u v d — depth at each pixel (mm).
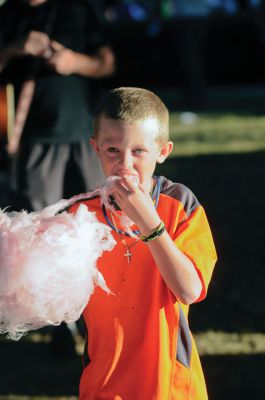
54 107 13656
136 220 6961
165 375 7336
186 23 41062
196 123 37625
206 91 46656
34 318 6863
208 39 50500
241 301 16188
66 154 13758
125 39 49531
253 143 31969
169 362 7379
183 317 7562
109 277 7492
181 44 41688
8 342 14820
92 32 14141
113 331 7422
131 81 49906
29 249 6750
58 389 12758
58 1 13992
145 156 7293
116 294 7453
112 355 7391
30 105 13664
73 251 6793
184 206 7730
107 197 7164
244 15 50062
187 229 7547
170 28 43688
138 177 7312
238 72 50844
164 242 6988
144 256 7480
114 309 7445
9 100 13609
